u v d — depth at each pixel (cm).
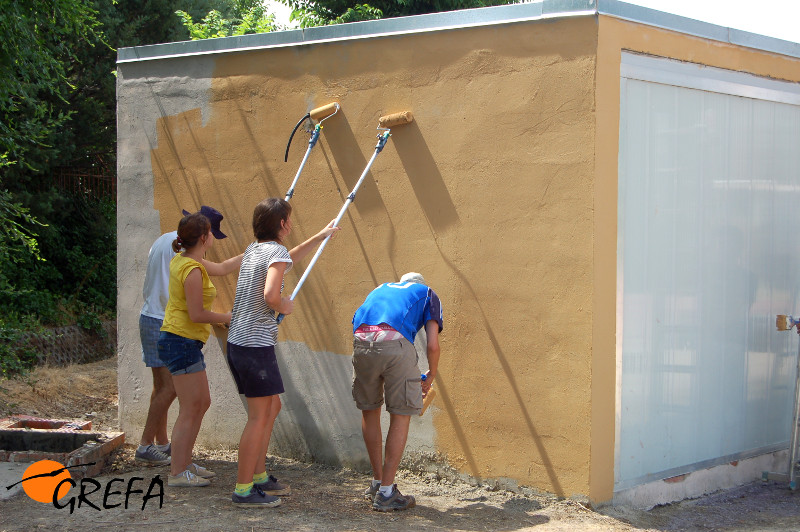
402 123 504
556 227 453
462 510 448
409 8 1398
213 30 1397
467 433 490
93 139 1260
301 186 554
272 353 427
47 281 1252
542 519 432
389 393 438
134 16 1339
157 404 527
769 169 554
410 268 510
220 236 512
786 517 481
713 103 514
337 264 540
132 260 625
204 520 414
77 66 1239
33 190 1209
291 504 452
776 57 552
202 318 454
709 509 492
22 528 397
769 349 562
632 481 473
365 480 518
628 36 456
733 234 530
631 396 470
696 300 508
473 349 486
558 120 451
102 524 406
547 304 457
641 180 471
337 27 532
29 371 785
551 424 456
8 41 657
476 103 481
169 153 609
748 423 550
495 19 471
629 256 466
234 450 584
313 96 545
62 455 510
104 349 1179
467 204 486
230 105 581
